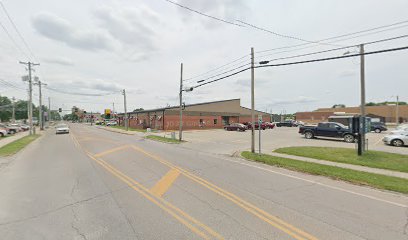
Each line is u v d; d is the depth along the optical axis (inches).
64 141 886.4
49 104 3230.8
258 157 492.4
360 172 358.9
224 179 317.7
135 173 348.8
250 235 162.7
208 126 1867.6
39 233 166.9
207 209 209.2
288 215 198.2
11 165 422.3
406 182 303.9
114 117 3595.0
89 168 385.7
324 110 3380.9
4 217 194.1
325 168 383.6
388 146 683.4
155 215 195.8
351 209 214.7
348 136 834.8
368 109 2947.8
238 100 2177.7
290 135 1152.8
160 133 1362.0
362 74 536.1
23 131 1738.4
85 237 160.4
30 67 1288.1
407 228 176.9
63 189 269.7
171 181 303.3
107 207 214.1
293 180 320.2
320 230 171.6
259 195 251.0
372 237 162.4
